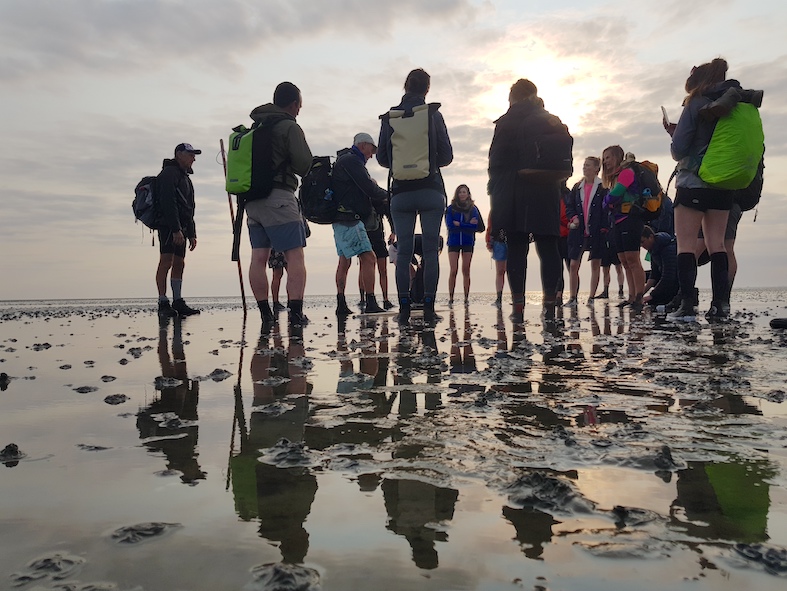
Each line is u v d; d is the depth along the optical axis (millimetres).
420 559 841
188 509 1059
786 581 773
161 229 8391
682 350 3336
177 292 8836
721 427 1609
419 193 5984
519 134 5500
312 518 1005
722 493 1103
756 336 4102
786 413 1771
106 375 2842
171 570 819
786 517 986
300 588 756
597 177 9820
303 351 3693
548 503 1056
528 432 1587
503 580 777
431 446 1462
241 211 6246
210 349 3986
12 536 949
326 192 7496
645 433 1538
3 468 1342
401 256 6145
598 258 9922
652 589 755
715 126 5141
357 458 1375
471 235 11328
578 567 815
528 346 3637
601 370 2678
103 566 835
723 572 799
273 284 10156
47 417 1909
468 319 6559
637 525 957
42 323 8109
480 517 1000
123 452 1467
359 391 2273
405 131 5836
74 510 1065
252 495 1127
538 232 5668
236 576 798
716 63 5152
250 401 2117
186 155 8344
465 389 2275
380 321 6590
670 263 8070
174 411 1969
